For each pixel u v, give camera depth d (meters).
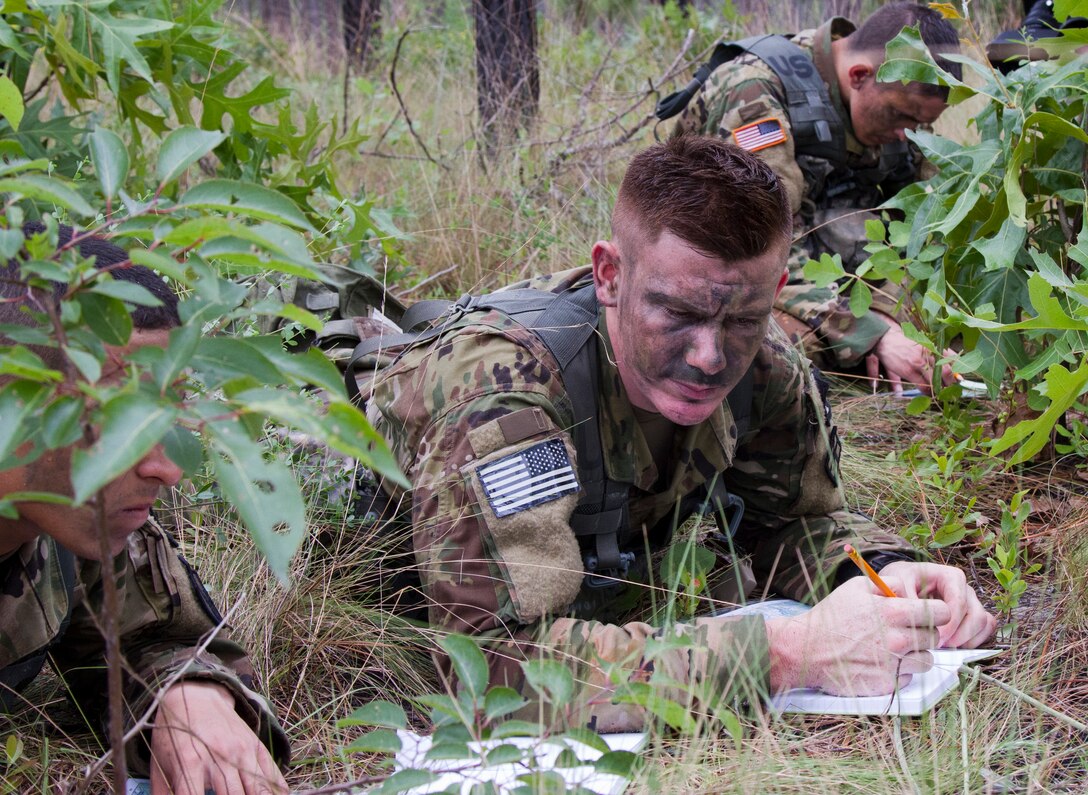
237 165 3.34
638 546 2.20
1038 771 1.61
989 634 2.00
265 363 1.11
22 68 3.04
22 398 1.05
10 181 1.04
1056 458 2.78
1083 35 2.51
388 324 2.76
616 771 1.34
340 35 7.16
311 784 1.72
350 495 2.23
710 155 1.76
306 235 3.28
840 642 1.79
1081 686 1.92
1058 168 2.58
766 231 1.72
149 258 1.06
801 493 2.22
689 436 2.02
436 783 1.58
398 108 5.63
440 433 1.86
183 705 1.58
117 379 1.21
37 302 1.10
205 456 1.84
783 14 6.07
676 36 6.14
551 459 1.81
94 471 0.91
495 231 4.12
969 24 2.56
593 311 1.96
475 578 1.79
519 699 1.34
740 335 1.80
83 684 1.78
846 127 3.67
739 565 2.17
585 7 7.16
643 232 1.77
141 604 1.71
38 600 1.64
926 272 2.62
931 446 2.88
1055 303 2.12
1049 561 2.33
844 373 3.53
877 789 1.57
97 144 1.19
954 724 1.71
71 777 1.69
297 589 2.07
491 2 5.32
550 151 4.82
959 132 4.47
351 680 2.04
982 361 2.50
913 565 2.03
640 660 1.71
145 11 3.11
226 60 3.21
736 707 1.70
